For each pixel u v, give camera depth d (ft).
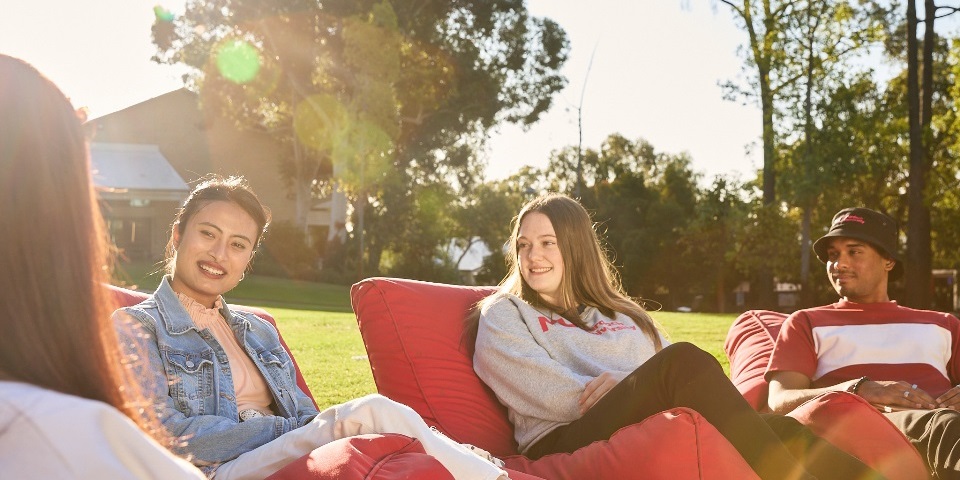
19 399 3.10
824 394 11.43
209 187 10.11
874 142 99.40
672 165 157.38
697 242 119.24
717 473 9.05
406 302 13.16
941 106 106.52
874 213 14.74
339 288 109.50
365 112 116.67
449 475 6.23
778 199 99.19
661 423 9.35
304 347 33.24
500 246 148.05
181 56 128.06
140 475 3.25
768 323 17.22
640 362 12.69
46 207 3.47
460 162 134.10
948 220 109.29
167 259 10.22
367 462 6.16
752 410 9.77
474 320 13.15
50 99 3.60
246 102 129.39
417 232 129.08
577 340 12.45
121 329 8.88
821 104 93.15
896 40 99.30
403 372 12.75
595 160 161.79
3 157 3.45
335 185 129.49
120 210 118.62
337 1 120.67
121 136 131.44
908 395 12.51
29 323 3.41
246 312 10.82
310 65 124.77
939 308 127.44
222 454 8.79
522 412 11.89
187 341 9.45
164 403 8.52
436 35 126.00
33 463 2.97
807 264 97.66
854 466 9.84
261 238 10.33
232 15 123.65
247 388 10.01
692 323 54.39
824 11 91.81
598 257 13.23
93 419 3.16
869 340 14.42
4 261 3.41
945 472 10.93
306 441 7.94
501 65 132.46
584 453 9.98
